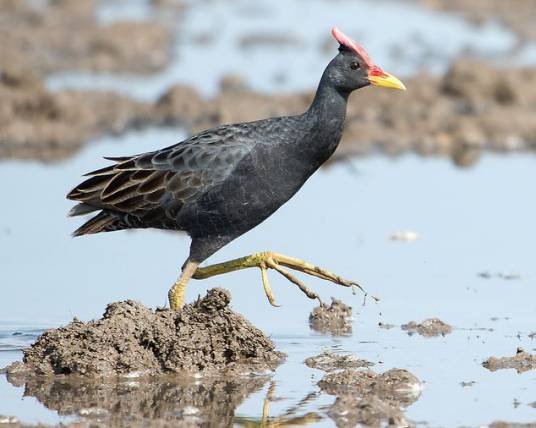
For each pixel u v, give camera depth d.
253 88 26.47
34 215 18.16
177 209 13.65
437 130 23.59
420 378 12.36
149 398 11.84
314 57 30.27
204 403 11.70
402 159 22.17
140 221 13.90
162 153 13.73
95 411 11.41
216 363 12.79
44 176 20.27
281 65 29.28
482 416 11.21
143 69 29.28
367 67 13.73
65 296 14.90
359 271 16.00
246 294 15.31
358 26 33.84
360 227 17.86
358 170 21.31
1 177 20.19
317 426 11.04
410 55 29.86
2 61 27.12
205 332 12.87
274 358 13.05
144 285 15.33
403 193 19.70
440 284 15.55
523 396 11.79
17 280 15.48
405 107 24.59
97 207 13.88
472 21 34.50
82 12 34.25
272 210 13.70
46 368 12.54
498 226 17.92
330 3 38.03
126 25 31.73
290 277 13.78
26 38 30.62
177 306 13.60
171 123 24.17
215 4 38.12
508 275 15.89
